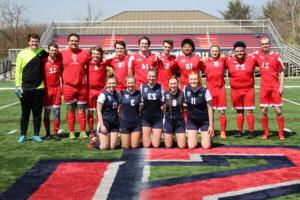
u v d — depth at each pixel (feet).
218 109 27.07
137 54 26.78
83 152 22.74
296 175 17.87
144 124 23.65
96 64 27.20
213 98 27.04
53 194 15.49
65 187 16.33
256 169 18.85
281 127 26.55
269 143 25.16
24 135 26.25
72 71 26.66
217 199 14.85
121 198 14.96
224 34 132.57
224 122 27.14
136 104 23.21
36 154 22.30
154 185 16.48
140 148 23.70
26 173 18.40
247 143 25.17
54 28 126.31
